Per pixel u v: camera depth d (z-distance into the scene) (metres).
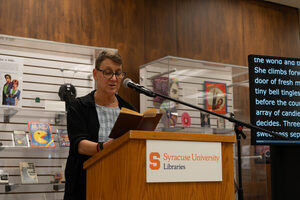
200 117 4.54
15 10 4.41
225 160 1.71
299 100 2.88
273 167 2.13
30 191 3.71
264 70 2.82
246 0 6.24
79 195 2.11
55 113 3.97
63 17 4.70
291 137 2.81
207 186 1.64
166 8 5.48
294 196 2.05
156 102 4.52
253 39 6.19
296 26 6.68
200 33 5.70
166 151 1.56
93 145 1.94
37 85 4.14
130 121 1.68
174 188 1.56
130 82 2.15
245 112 4.89
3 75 3.80
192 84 4.56
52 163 3.96
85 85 4.37
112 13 5.05
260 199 4.77
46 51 4.23
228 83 4.82
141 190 1.50
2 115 3.84
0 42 3.99
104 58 2.22
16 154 3.85
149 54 5.23
